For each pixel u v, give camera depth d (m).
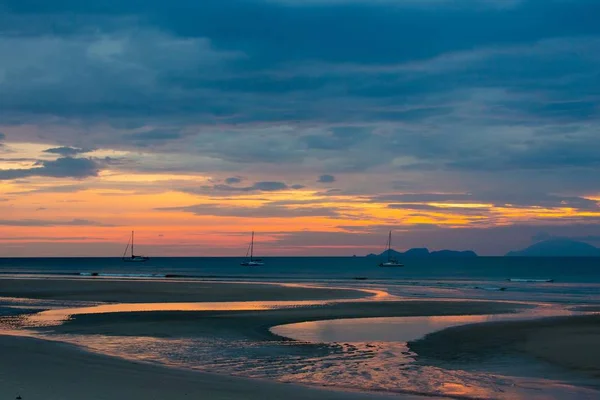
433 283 87.44
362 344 24.45
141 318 33.53
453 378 17.83
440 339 25.94
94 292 57.38
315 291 61.22
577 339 25.94
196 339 25.58
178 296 52.84
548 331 28.53
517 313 38.69
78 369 15.72
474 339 25.97
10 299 48.56
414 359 21.05
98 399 12.27
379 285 79.25
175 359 20.61
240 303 45.41
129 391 13.22
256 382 15.28
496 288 73.00
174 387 13.92
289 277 111.44
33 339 21.66
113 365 16.80
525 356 21.77
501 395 15.75
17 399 11.93
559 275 130.88
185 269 169.38
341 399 13.77
